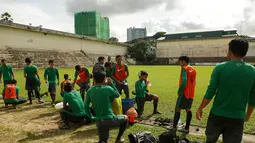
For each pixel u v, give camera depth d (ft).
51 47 118.11
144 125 17.76
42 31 110.22
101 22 251.80
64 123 17.24
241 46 7.88
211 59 194.39
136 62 199.11
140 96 20.77
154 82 49.39
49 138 15.05
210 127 8.71
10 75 28.12
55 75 26.08
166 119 18.49
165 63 211.61
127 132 15.92
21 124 18.21
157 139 13.15
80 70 25.32
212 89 8.34
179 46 207.41
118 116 12.82
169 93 34.04
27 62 25.66
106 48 171.01
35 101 27.50
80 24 239.09
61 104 20.61
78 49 140.56
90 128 17.04
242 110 8.13
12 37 95.20
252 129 16.53
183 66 15.51
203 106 8.73
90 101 12.58
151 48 211.41
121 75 23.91
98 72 12.61
